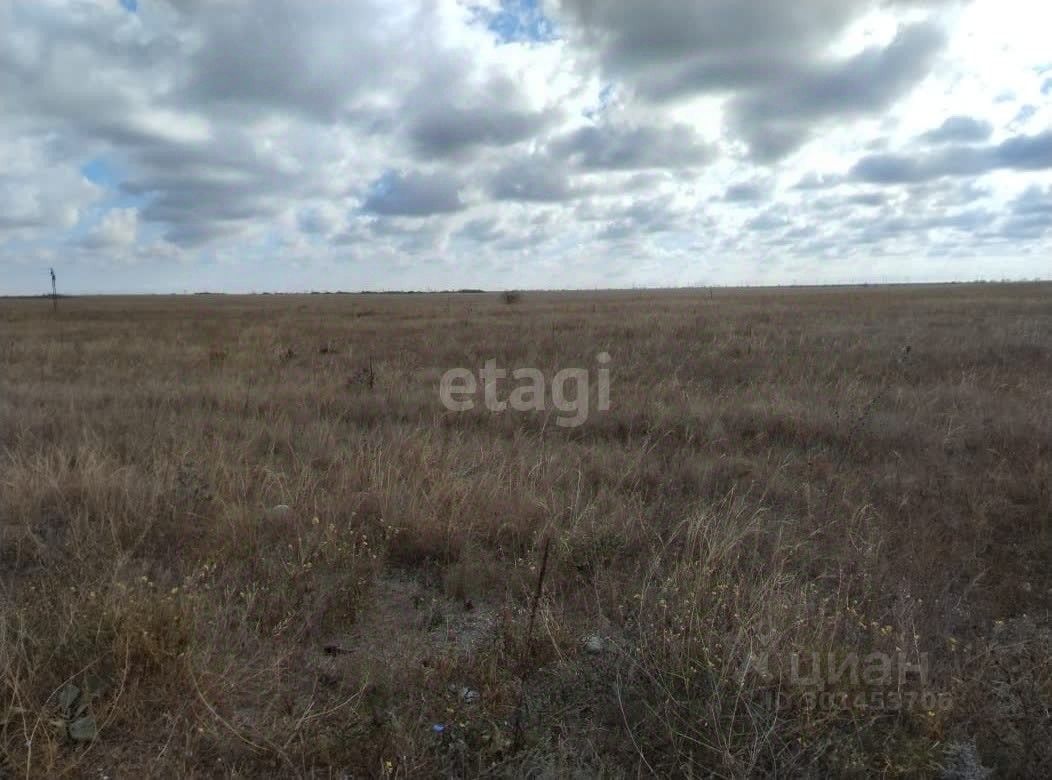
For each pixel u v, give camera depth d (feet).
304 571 12.96
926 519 16.40
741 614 11.14
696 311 96.73
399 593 13.50
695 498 18.06
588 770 8.49
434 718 9.18
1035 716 8.98
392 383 35.12
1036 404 27.81
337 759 8.52
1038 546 15.08
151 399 31.07
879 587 13.00
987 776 8.52
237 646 10.72
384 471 18.78
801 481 19.34
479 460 20.27
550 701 9.88
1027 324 61.16
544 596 12.37
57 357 48.75
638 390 33.06
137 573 12.91
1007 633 11.48
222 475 18.45
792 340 53.57
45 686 9.32
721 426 25.13
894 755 8.57
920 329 60.70
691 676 9.70
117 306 187.11
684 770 8.45
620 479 18.95
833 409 26.09
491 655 10.52
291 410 28.35
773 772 8.41
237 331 71.97
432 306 147.23
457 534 15.21
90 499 16.65
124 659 9.75
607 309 109.81
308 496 17.13
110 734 8.87
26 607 11.05
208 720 8.98
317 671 10.46
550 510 16.53
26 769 7.79
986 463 20.76
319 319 94.53
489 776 8.33
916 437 23.49
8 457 20.48
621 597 12.63
